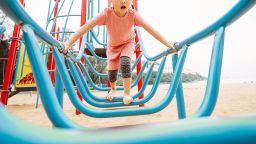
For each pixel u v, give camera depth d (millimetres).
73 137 215
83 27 1754
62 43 1492
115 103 1865
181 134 220
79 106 1322
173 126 228
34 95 8172
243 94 5508
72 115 3301
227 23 1040
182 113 1682
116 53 2121
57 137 214
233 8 981
